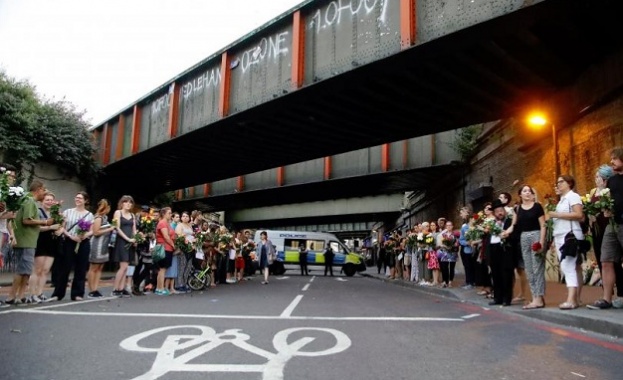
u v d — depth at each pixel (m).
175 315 6.99
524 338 5.57
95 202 25.78
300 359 4.38
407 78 12.95
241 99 16.44
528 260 7.84
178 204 39.31
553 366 4.23
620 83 10.53
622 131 10.72
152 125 21.56
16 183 19.05
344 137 18.98
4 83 19.72
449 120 16.48
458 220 23.55
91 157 23.50
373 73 12.80
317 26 13.98
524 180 16.02
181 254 11.76
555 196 13.68
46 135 20.22
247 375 3.81
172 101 19.89
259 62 15.93
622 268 7.37
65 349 4.57
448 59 11.83
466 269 12.66
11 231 7.51
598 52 11.27
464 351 4.83
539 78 12.73
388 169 24.41
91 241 9.39
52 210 7.88
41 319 6.23
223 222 50.47
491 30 10.33
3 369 3.81
